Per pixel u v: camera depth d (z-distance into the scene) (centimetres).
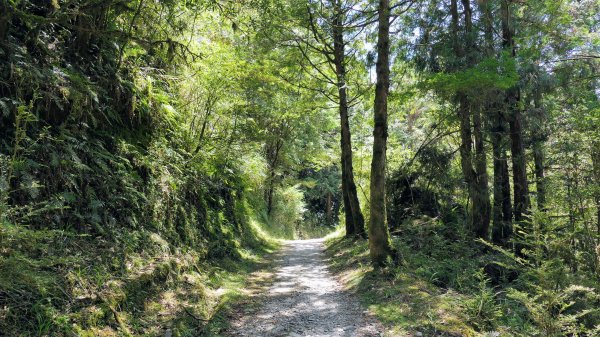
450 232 1201
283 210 2752
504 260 908
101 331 422
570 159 1021
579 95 1254
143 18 773
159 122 896
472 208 1145
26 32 580
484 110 1114
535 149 1203
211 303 668
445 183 1301
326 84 1565
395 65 1363
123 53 785
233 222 1435
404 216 1369
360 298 725
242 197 1827
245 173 1454
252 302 720
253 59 1283
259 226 2027
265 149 2131
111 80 717
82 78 631
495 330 568
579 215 912
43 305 379
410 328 549
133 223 668
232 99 1222
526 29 1112
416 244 1121
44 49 586
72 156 545
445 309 609
